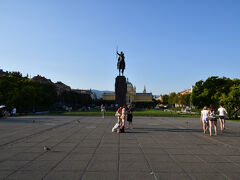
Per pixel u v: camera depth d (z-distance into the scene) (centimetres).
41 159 888
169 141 1373
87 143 1273
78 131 1859
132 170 746
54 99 10725
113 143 1279
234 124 2975
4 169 750
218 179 666
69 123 2667
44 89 10231
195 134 1752
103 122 2847
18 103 6419
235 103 4500
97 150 1074
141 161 866
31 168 763
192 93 5709
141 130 1988
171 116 4603
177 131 1942
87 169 754
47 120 3183
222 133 1847
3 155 956
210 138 1529
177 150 1092
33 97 6844
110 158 912
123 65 7506
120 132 1803
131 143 1284
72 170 741
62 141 1338
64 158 908
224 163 851
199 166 804
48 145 1200
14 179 650
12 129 1984
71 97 14400
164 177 677
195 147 1177
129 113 2198
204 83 5516
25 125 2384
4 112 3959
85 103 17412
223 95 4725
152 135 1653
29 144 1229
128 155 970
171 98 18138
